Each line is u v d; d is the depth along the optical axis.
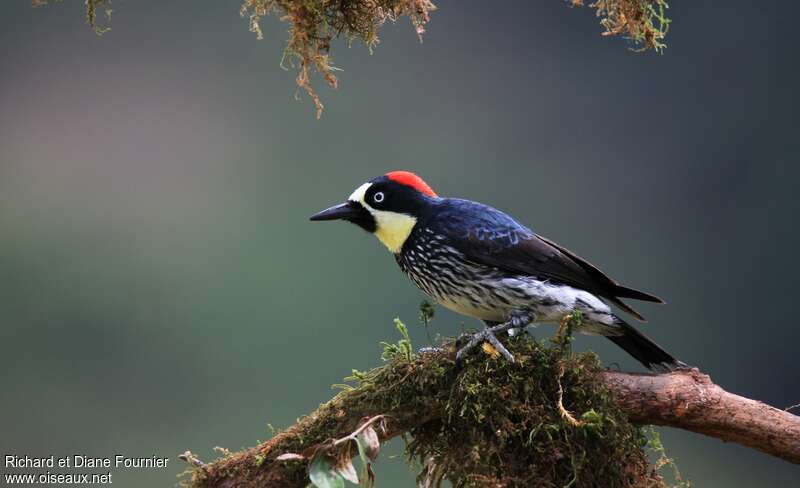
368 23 5.95
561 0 22.22
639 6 6.06
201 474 5.39
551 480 5.33
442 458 5.51
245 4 5.96
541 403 5.45
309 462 5.21
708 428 5.48
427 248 7.03
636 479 5.41
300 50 5.89
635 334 6.82
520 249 6.85
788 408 5.39
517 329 5.76
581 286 6.91
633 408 5.54
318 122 21.27
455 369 5.54
